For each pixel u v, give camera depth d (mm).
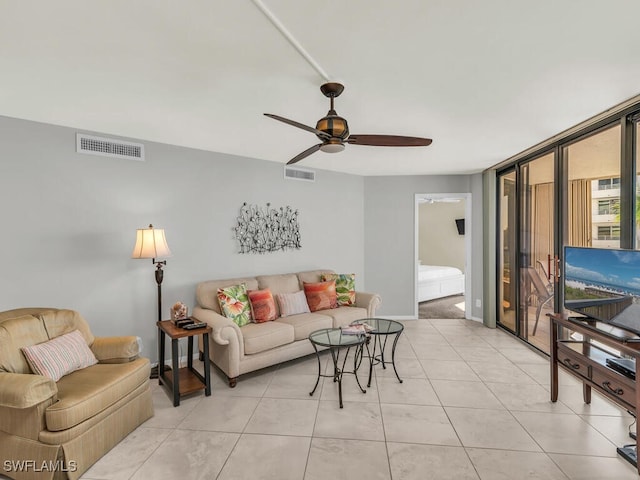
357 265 5562
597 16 1571
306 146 3848
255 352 3316
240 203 4301
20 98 2512
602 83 2275
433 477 1989
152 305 3656
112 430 2273
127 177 3482
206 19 1592
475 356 3924
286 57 1938
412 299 5605
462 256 8633
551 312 3748
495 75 2164
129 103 2607
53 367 2293
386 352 4070
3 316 2436
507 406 2789
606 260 2385
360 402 2881
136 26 1648
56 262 3105
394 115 2867
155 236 3227
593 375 2398
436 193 5543
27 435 1980
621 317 2244
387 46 1830
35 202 3000
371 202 5621
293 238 4809
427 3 1486
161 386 3240
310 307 4289
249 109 2723
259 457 2182
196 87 2326
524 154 4098
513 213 4629
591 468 2055
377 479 1977
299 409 2777
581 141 3211
